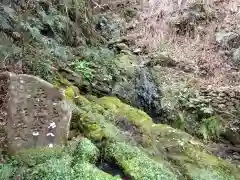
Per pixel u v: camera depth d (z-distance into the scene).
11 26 4.71
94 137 3.61
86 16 7.06
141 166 3.33
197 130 5.40
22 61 4.34
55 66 5.00
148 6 9.02
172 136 4.43
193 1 8.18
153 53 7.16
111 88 5.46
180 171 3.78
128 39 7.73
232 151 4.96
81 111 3.95
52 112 3.34
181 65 6.77
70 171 2.97
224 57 6.88
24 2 5.41
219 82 6.28
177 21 7.91
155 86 5.94
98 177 2.96
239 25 7.37
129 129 4.25
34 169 2.94
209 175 3.75
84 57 5.84
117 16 8.81
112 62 6.14
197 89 6.04
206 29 7.64
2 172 2.87
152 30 8.02
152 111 5.64
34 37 4.82
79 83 5.07
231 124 5.41
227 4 8.12
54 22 5.77
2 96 3.32
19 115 3.21
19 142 3.19
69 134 3.58
